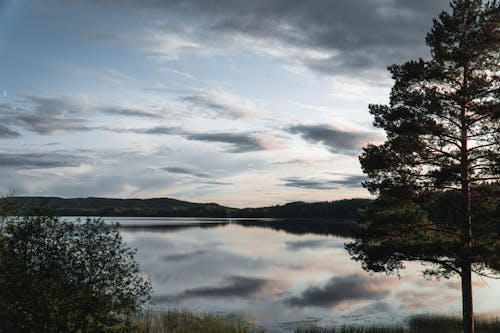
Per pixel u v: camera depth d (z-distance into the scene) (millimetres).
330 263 52906
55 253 10672
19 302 10219
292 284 37844
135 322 19438
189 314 23266
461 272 15758
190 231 136500
